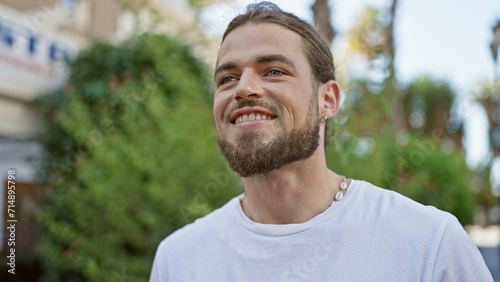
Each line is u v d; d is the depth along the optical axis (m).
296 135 1.25
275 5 1.43
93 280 3.71
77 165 3.83
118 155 3.62
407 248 1.16
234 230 1.33
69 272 3.97
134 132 3.70
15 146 4.50
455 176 5.90
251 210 1.39
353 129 3.34
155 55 3.98
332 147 3.02
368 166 3.27
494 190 17.27
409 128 15.28
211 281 1.29
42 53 4.37
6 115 4.13
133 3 4.19
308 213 1.30
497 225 18.83
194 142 3.72
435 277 1.12
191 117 3.85
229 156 1.27
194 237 1.41
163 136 3.64
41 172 4.08
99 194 3.56
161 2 4.90
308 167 1.28
